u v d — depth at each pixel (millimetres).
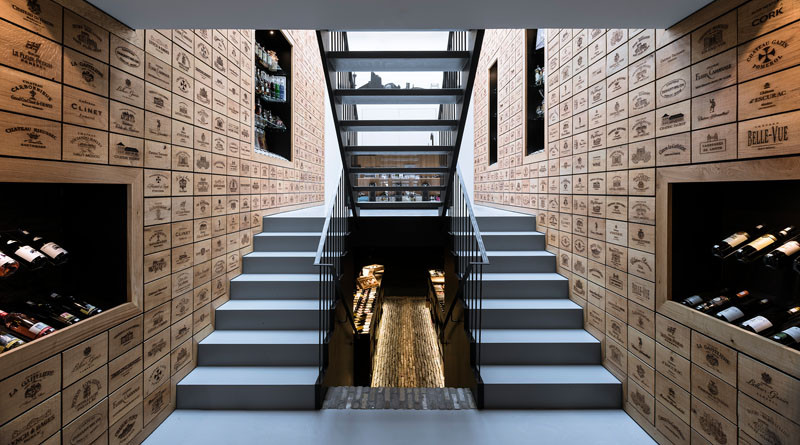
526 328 2969
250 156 3654
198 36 2711
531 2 1679
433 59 2908
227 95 3176
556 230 3514
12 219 1738
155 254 2186
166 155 2307
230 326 2920
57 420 1545
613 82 2551
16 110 1382
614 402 2410
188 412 2324
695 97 1812
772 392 1431
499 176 5480
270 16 1800
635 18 1881
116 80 1884
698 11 1777
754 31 1500
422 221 4371
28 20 1426
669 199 2014
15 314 1620
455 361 3760
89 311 1786
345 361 3842
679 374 1917
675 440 1942
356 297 5875
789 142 1369
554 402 2400
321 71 6516
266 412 2334
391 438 2107
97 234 1987
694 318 1813
